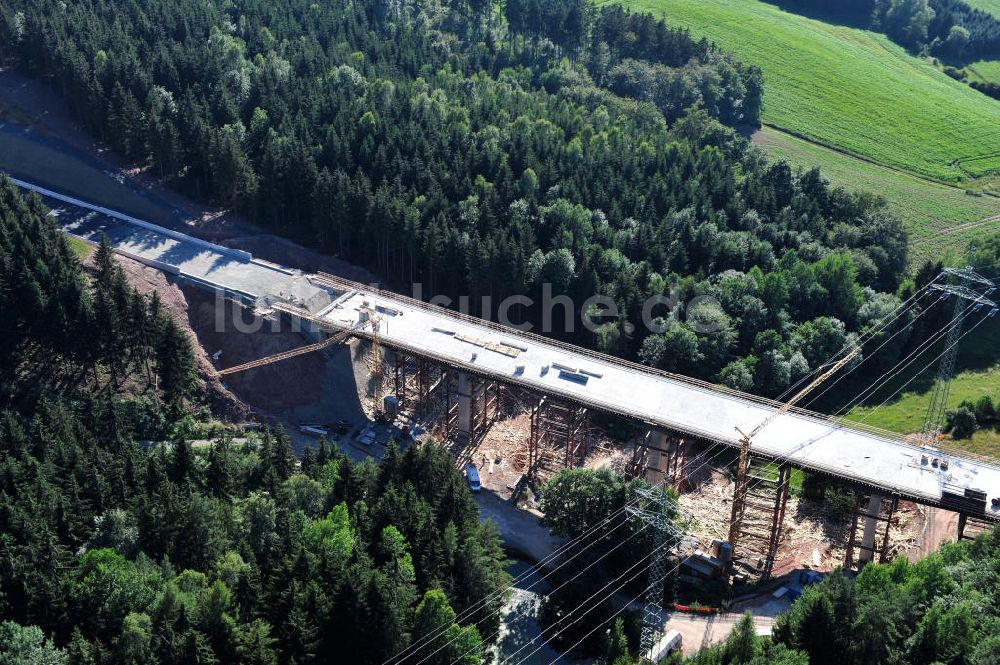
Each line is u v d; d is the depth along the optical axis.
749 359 191.00
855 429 159.75
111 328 170.12
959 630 112.69
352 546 127.25
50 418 148.38
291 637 114.56
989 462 152.88
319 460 151.75
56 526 127.25
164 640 109.25
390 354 194.38
